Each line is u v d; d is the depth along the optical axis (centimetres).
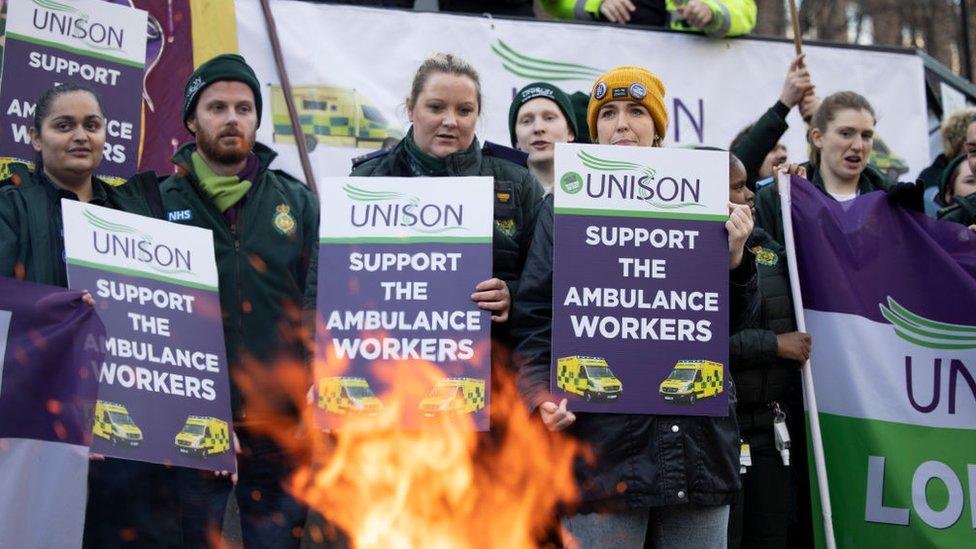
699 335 674
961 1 1617
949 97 1205
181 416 716
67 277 712
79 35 834
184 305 725
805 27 2273
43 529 685
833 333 795
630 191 682
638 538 666
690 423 667
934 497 784
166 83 930
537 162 866
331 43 993
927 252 801
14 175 746
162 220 733
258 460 762
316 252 732
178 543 750
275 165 966
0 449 684
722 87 1078
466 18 1027
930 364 794
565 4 1124
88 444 691
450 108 725
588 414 670
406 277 696
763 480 775
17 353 688
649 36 1067
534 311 687
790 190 809
